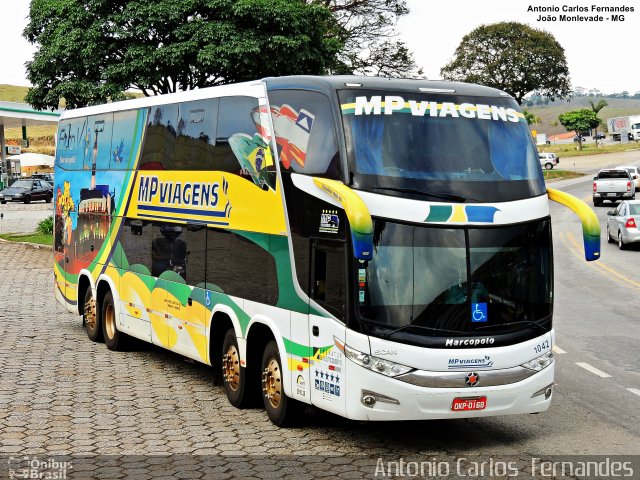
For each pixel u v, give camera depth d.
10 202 64.25
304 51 28.64
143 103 14.29
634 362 13.90
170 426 10.31
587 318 18.33
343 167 9.23
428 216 9.12
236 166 11.29
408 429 10.25
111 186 15.35
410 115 9.65
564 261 28.75
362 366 8.88
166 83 29.50
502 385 9.20
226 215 11.48
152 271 13.72
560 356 14.38
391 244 9.03
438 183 9.30
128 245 14.63
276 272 10.28
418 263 9.06
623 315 18.72
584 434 9.91
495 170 9.64
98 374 13.34
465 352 9.05
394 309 8.95
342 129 9.38
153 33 28.34
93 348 15.60
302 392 9.75
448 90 10.05
